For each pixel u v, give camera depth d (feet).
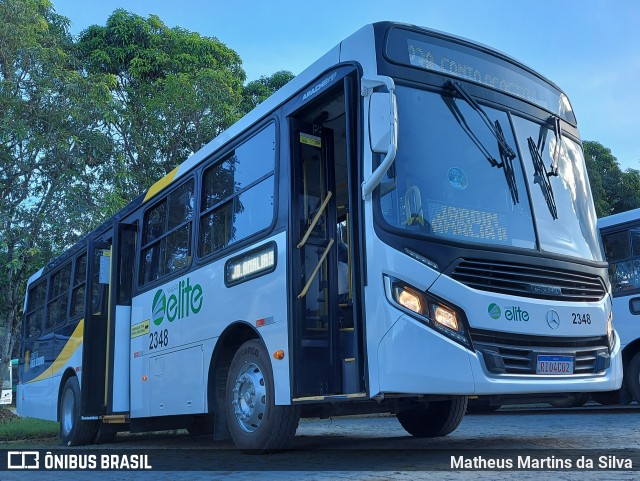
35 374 42.91
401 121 18.33
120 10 70.33
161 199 29.73
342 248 21.80
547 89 22.39
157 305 28.32
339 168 23.43
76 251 38.06
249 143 23.49
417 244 17.19
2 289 52.95
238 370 22.11
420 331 16.51
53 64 52.49
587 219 21.59
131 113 63.10
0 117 49.65
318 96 20.15
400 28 19.33
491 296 17.47
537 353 17.74
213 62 71.87
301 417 20.63
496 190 19.26
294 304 19.79
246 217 22.90
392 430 32.83
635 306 37.29
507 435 26.12
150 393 28.07
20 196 50.65
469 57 20.44
